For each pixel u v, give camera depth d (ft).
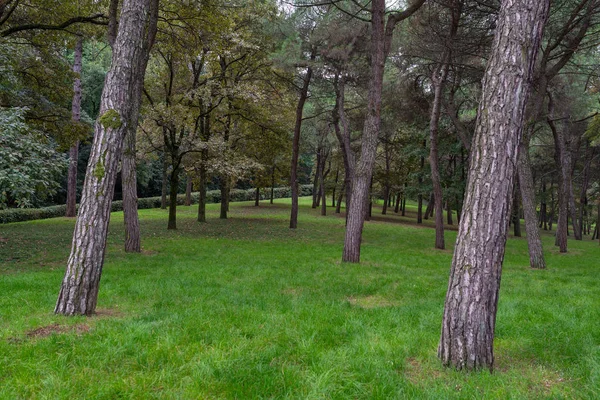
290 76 67.77
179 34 48.16
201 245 46.03
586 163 99.71
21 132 32.35
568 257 55.52
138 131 60.44
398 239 64.69
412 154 86.79
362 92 63.57
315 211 116.57
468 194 12.67
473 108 68.03
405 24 51.42
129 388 10.41
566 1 38.63
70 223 68.85
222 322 16.35
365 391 10.57
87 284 17.33
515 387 10.84
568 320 17.70
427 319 17.49
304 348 13.46
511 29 12.40
